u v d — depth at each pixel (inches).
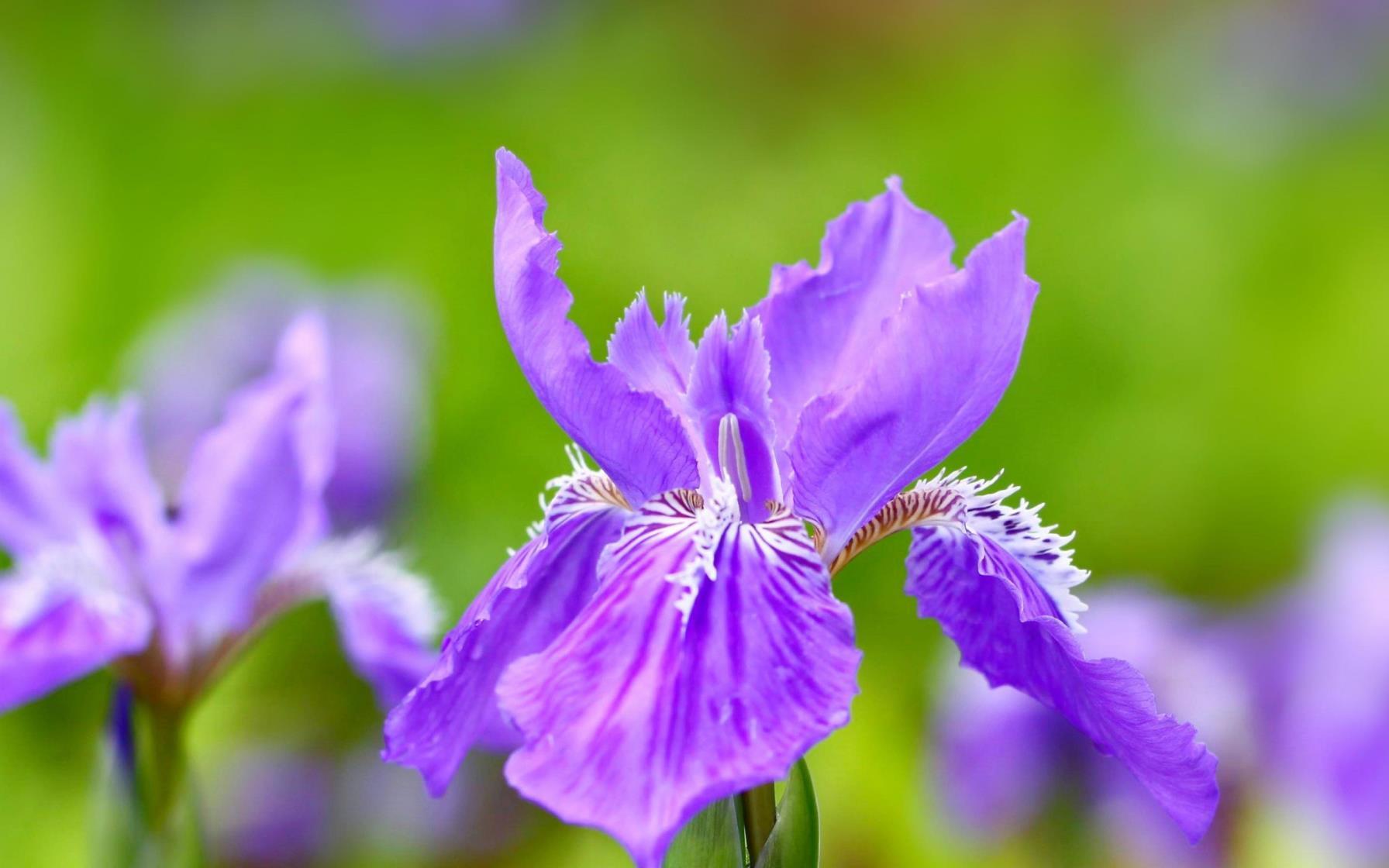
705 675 14.8
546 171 38.8
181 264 39.9
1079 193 39.8
